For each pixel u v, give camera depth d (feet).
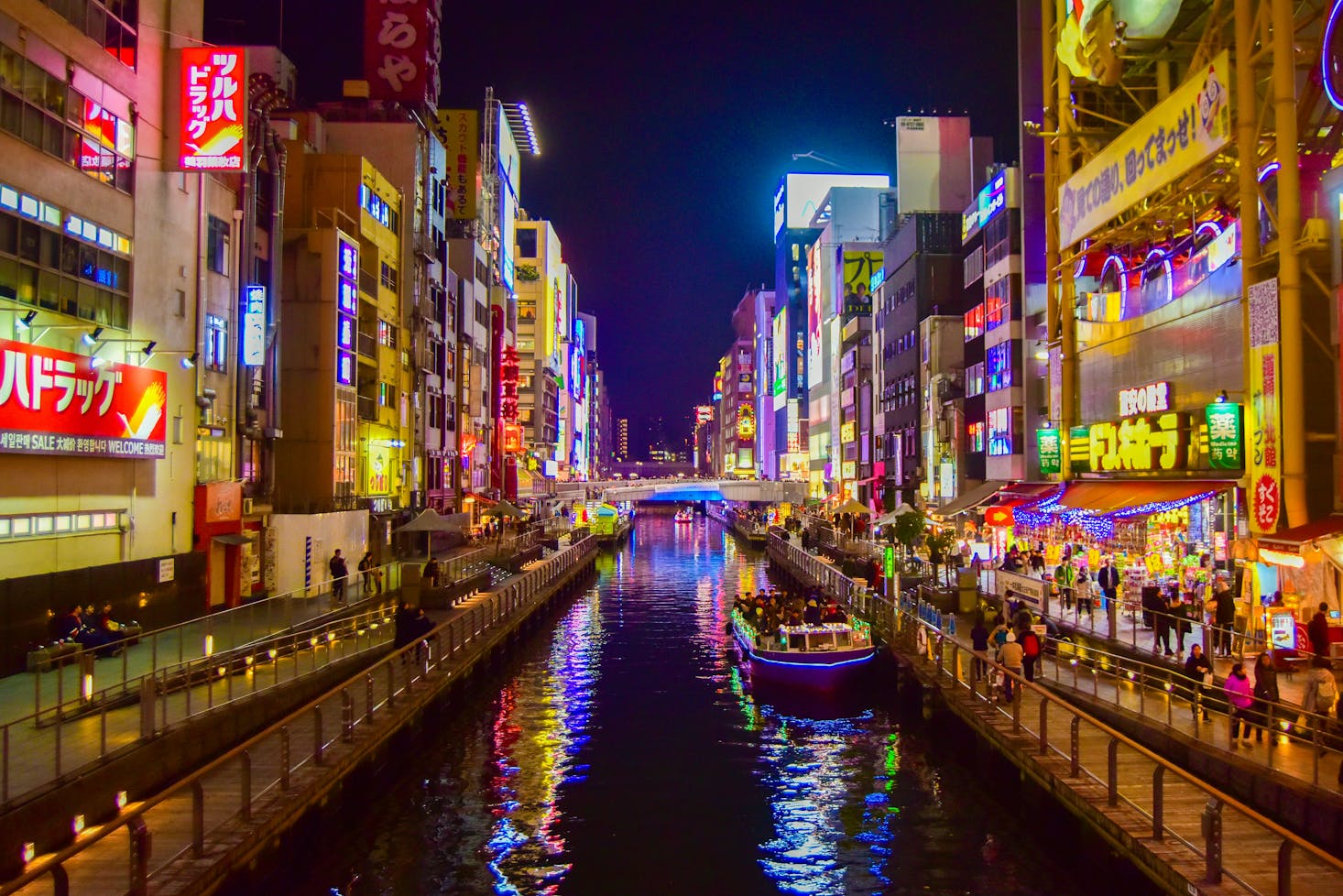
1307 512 91.09
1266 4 99.04
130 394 94.89
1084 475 145.89
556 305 506.07
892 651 113.09
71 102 89.15
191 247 111.75
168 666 71.82
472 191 279.49
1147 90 150.71
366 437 175.52
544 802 76.02
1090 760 67.72
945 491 227.40
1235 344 108.58
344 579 119.44
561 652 144.05
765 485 433.89
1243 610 93.04
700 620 176.55
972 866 63.21
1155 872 49.88
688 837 68.54
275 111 186.39
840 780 81.56
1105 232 143.02
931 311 255.29
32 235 83.15
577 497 408.87
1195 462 113.29
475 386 278.05
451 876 61.72
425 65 223.51
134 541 97.96
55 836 50.03
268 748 70.90
